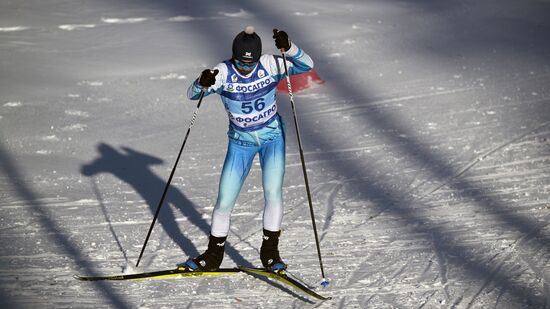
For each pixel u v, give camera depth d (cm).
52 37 4322
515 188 2286
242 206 2223
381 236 1978
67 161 2628
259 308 1600
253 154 1686
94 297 1656
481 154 2602
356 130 2917
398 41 4356
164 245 1956
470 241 1922
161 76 3688
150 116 3131
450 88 3447
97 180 2450
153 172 2523
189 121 3069
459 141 2742
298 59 1608
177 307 1609
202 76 1521
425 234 1981
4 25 4519
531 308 1559
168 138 2870
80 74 3700
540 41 4331
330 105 3250
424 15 4997
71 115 3133
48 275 1772
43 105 3247
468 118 3003
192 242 1975
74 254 1897
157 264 1839
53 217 2147
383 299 1625
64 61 3891
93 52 4059
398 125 2958
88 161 2628
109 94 3419
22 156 2670
